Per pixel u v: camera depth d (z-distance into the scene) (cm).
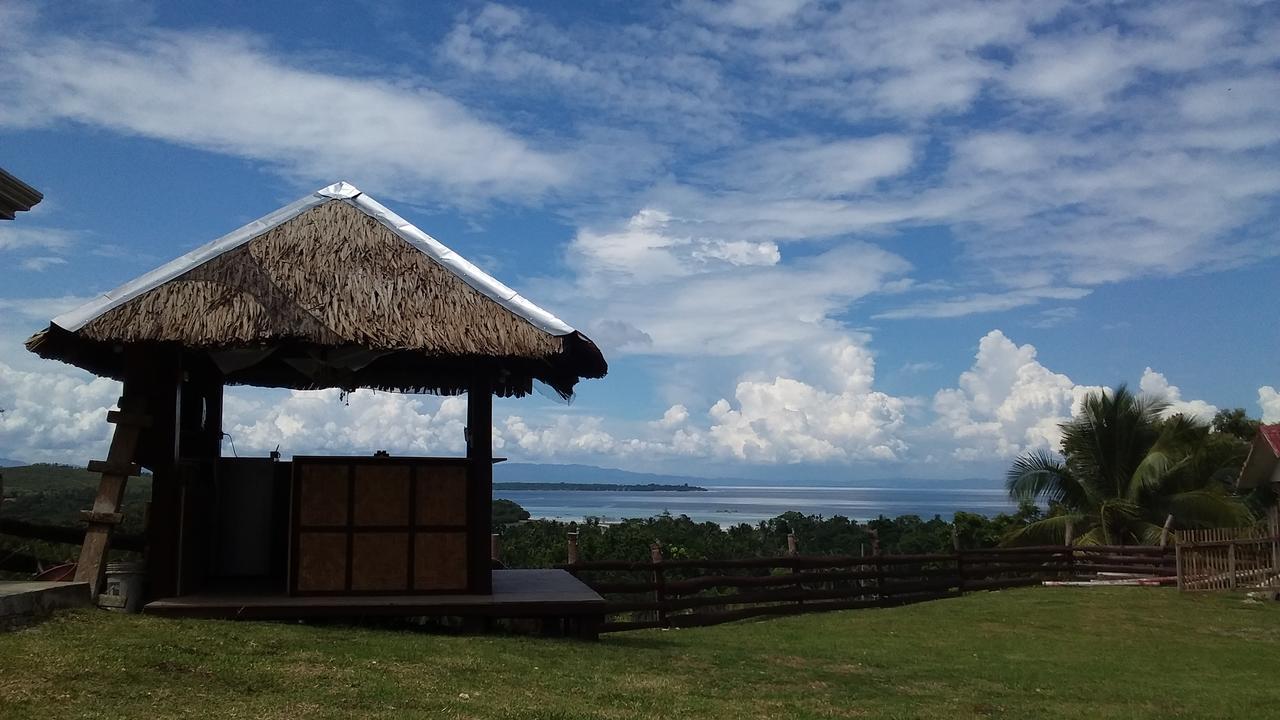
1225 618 1669
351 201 1141
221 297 993
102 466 989
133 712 614
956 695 951
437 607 1028
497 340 1030
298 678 736
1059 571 2309
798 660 1134
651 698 785
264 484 1280
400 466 1074
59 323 955
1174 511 2678
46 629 802
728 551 2416
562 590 1157
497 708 694
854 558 1919
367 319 1005
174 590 1016
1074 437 2894
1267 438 2048
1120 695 995
